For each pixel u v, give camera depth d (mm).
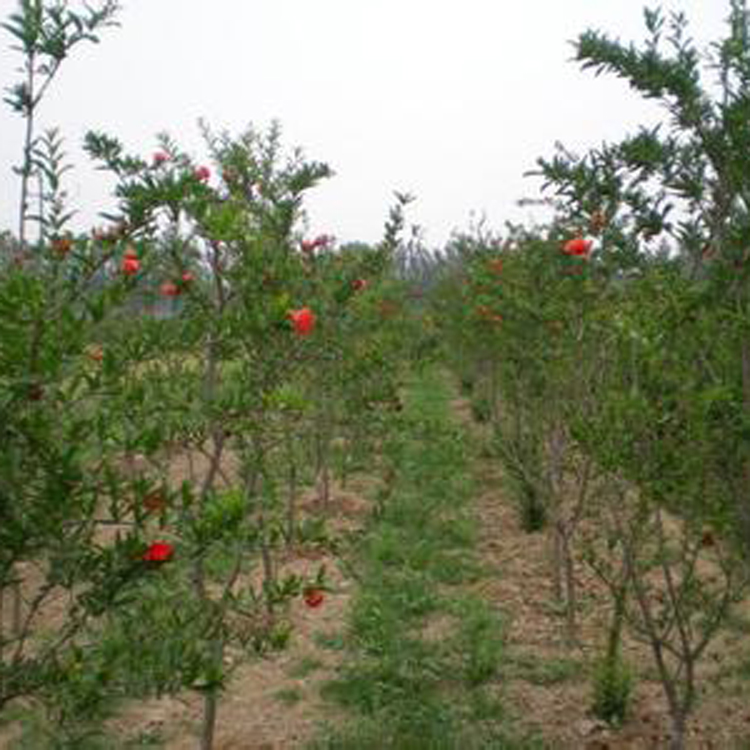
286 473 6992
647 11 3316
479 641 5430
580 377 4980
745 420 3217
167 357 3744
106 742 4230
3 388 2004
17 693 2213
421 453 9938
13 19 2568
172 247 3506
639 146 3379
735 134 3176
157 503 2205
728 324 3299
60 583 2201
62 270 2352
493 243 8555
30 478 2098
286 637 3158
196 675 2225
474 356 10438
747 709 4711
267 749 4277
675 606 3877
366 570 6633
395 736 4316
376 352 6996
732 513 3633
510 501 8742
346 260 5902
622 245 3773
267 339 3352
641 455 3520
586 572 6758
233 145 4961
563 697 4855
